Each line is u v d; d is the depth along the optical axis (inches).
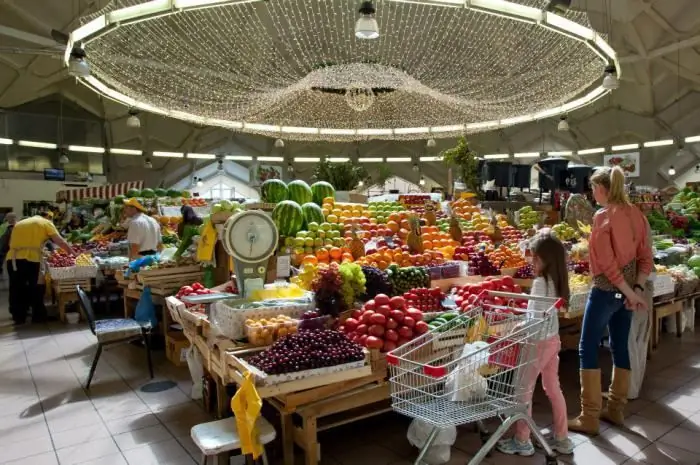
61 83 710.5
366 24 194.7
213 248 176.6
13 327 252.1
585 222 264.5
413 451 115.6
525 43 298.8
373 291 144.9
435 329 109.7
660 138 721.6
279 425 117.1
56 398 153.1
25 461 114.4
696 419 131.0
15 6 467.2
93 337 229.8
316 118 494.3
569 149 816.9
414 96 445.4
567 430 118.2
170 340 188.9
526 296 111.9
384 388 114.7
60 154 730.8
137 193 383.9
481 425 118.8
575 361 181.0
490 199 316.5
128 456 116.0
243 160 888.9
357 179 403.2
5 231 428.8
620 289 117.9
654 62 633.6
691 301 228.8
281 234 182.5
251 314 120.6
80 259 282.5
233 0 167.2
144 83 339.3
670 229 306.3
